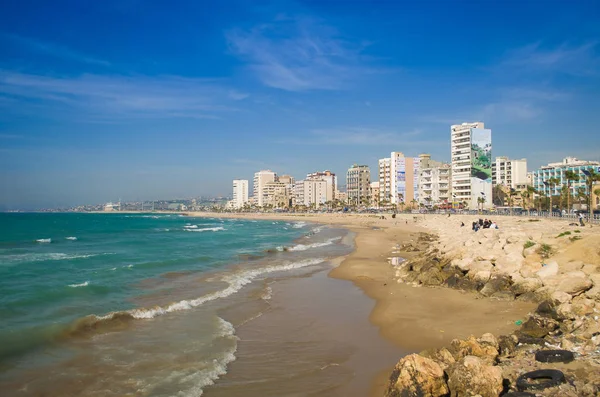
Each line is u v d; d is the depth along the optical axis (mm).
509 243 31359
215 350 15711
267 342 16656
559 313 15930
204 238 72938
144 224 140250
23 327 18172
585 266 21078
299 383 12883
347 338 17062
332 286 27844
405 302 22125
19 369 13961
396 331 17625
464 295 22609
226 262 39719
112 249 53562
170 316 20297
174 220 187875
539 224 57281
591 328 13938
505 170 184750
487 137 126875
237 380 13125
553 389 10258
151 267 36312
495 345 13281
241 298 24328
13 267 36688
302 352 15523
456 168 131375
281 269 35219
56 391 12430
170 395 12148
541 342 13820
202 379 13195
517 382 10773
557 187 151375
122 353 15359
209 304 22859
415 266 31953
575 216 65750
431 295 23281
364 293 25547
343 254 46469
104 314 20469
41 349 15727
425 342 16094
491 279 22812
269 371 13789
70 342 16500
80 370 13883
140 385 12789
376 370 13750
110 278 30844
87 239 71500
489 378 10406
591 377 10766
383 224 107875
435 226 84750
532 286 20688
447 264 29438
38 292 25281
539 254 25953
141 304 22922
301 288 27219
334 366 14156
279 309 21828
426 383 10430
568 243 26969
